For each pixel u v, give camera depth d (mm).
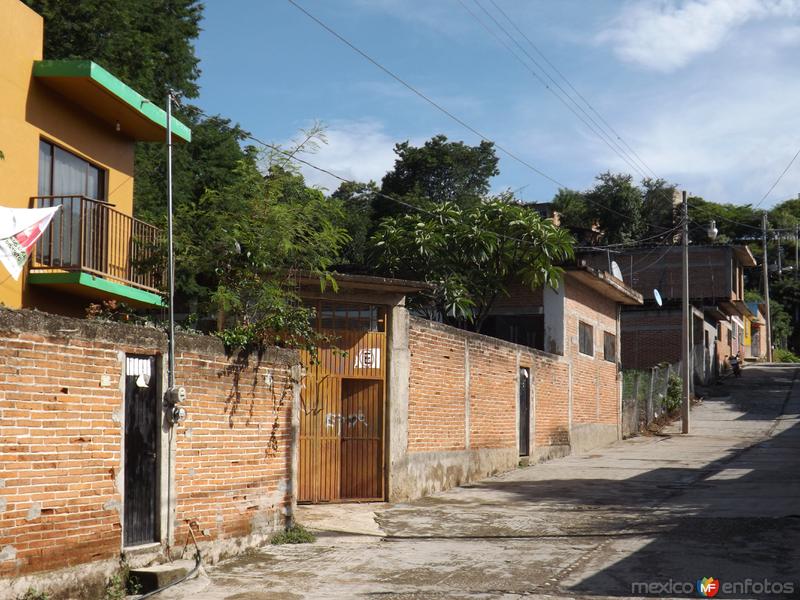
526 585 9312
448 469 17219
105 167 15922
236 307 12039
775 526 12461
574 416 24500
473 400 18500
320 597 8828
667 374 34156
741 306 45812
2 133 13242
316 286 14602
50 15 21609
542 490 16969
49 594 7879
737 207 73688
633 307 39719
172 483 9758
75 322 8359
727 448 24531
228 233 12070
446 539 12031
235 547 10820
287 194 13195
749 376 45750
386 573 9922
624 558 10570
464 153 48031
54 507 8016
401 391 15641
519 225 22453
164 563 9523
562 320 23812
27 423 7754
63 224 13906
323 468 14836
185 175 25656
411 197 43000
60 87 14375
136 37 23969
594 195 57844
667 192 59562
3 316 7527
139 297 15281
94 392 8602
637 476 18969
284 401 12086
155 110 15852
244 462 11102
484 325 24578
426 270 21609
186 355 10117
